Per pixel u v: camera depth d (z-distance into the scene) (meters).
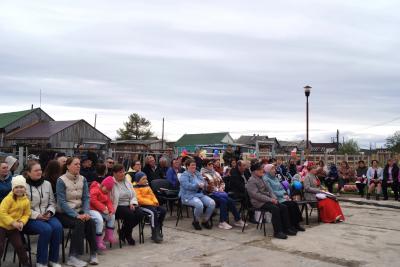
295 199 9.89
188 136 52.16
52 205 5.75
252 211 8.83
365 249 6.71
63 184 5.84
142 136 58.47
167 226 8.37
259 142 16.66
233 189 9.03
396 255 6.36
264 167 8.57
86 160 7.76
